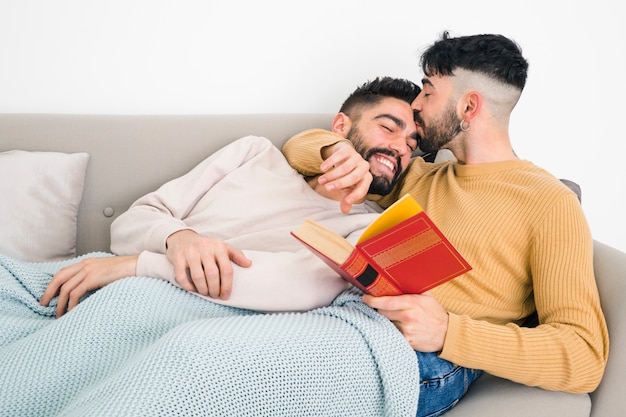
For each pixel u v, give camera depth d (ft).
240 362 2.39
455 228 3.65
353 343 2.72
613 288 3.28
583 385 2.97
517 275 3.45
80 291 3.14
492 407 2.99
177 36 4.96
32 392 2.62
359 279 2.72
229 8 4.99
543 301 3.22
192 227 4.01
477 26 5.49
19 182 3.94
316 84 5.34
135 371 2.31
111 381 2.34
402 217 2.60
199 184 4.14
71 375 2.69
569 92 5.83
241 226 4.00
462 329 2.97
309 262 3.26
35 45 4.73
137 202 4.07
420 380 2.98
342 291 3.29
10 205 3.87
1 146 4.22
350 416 2.67
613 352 3.08
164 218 3.66
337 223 4.05
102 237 4.39
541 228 3.34
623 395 2.98
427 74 4.09
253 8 5.04
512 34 5.57
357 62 5.34
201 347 2.37
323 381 2.56
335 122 4.53
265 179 4.23
